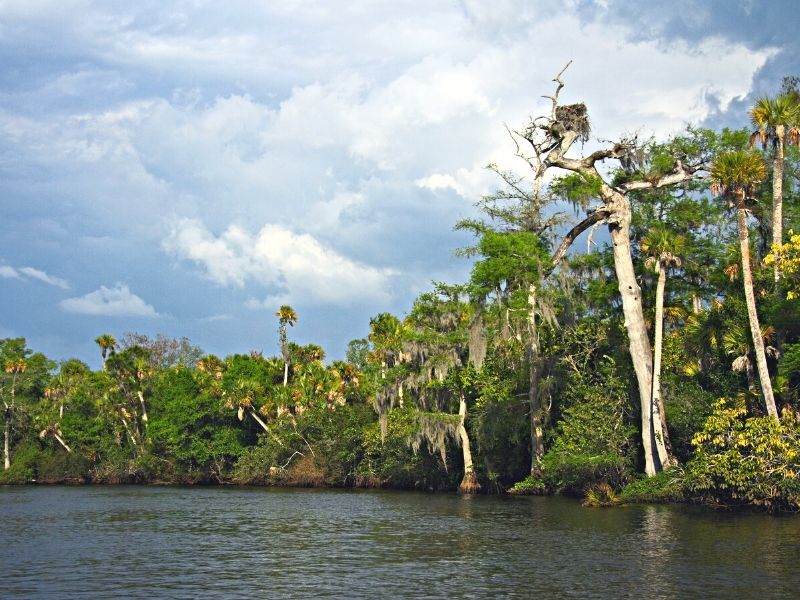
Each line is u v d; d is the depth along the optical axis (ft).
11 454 307.99
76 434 291.17
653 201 167.63
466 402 191.01
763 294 132.16
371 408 236.63
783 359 120.57
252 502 168.14
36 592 65.21
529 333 155.84
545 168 164.76
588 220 155.74
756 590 61.72
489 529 104.27
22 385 315.99
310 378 250.57
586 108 160.45
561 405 163.02
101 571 75.05
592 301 167.73
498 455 180.96
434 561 78.54
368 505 152.87
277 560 80.84
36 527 116.78
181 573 73.61
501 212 172.04
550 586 64.80
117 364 291.38
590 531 98.68
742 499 117.80
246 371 268.82
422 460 204.13
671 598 59.52
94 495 204.74
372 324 239.30
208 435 266.57
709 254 163.43
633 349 144.15
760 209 147.23
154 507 156.25
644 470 152.66
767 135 129.18
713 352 143.43
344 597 61.98
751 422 112.06
